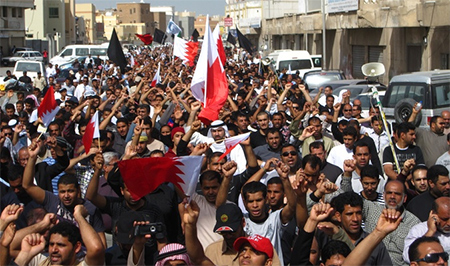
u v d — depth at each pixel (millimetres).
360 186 7793
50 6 71312
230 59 46312
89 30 95125
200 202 6383
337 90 19312
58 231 4961
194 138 9148
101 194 7094
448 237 5758
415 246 4832
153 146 9508
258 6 77938
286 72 26953
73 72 32250
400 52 31906
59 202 6414
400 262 6137
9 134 10359
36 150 6367
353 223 5641
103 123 10617
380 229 4680
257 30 64750
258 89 18703
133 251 5148
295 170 7688
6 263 4996
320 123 9625
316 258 5551
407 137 8758
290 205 5930
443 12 24922
